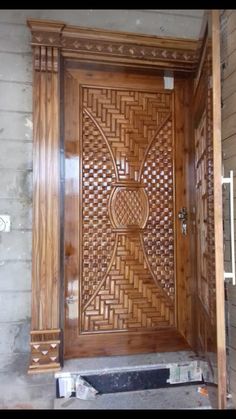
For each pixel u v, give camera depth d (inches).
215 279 56.7
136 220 86.8
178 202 88.7
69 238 82.4
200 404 66.1
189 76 88.9
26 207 79.9
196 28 88.9
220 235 55.8
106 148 85.8
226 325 67.5
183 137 89.2
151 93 88.7
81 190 83.8
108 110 86.1
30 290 79.1
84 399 67.9
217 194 55.9
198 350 82.0
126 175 86.7
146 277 86.4
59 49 78.4
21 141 80.2
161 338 85.0
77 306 82.0
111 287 84.5
